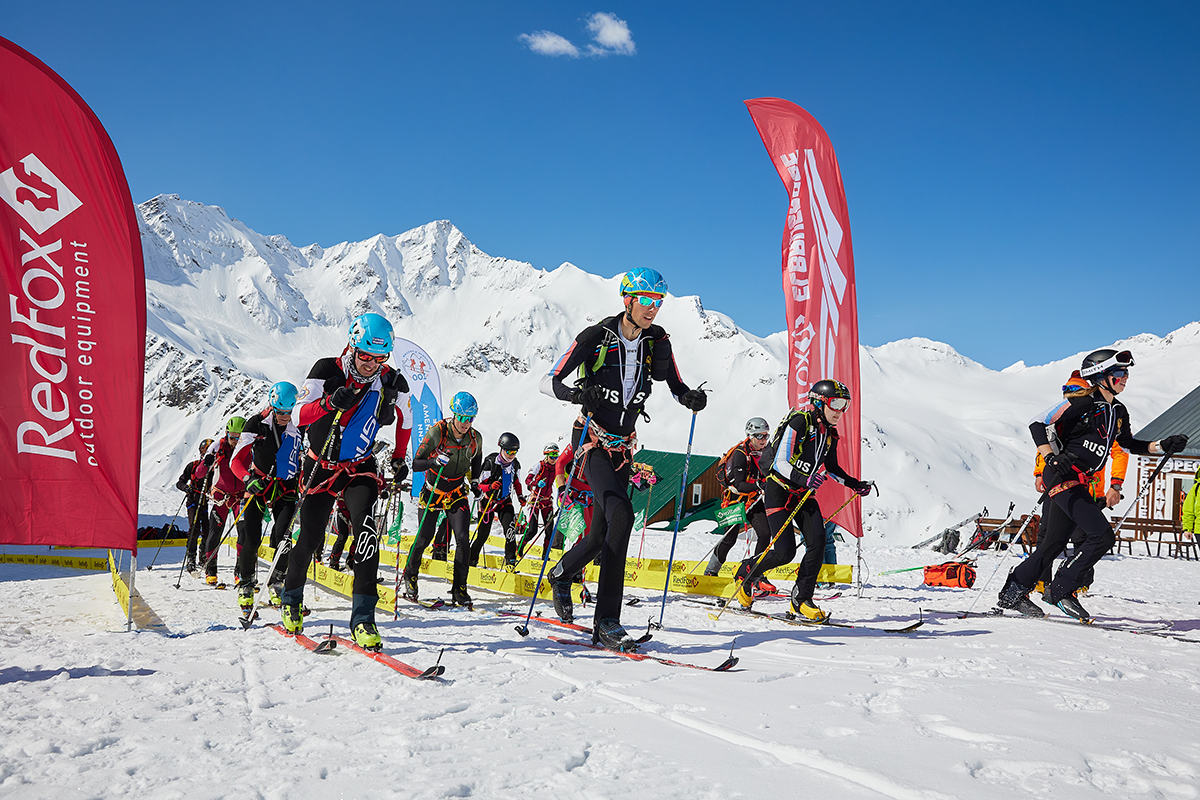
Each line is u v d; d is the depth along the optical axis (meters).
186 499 7.39
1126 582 8.88
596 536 4.53
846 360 8.40
